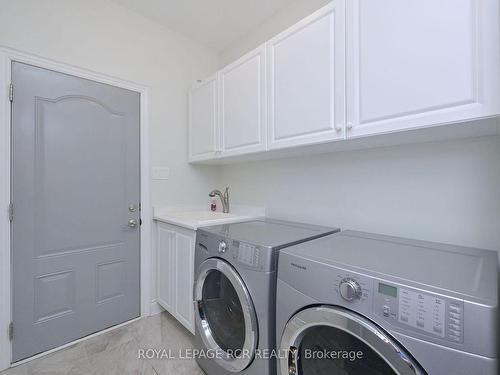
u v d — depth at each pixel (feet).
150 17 6.96
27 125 5.22
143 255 7.00
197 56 8.14
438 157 4.12
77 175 5.88
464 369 1.93
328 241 3.97
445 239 4.05
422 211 4.29
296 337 3.02
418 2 3.15
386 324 2.29
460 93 2.87
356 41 3.75
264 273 3.45
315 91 4.29
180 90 7.75
